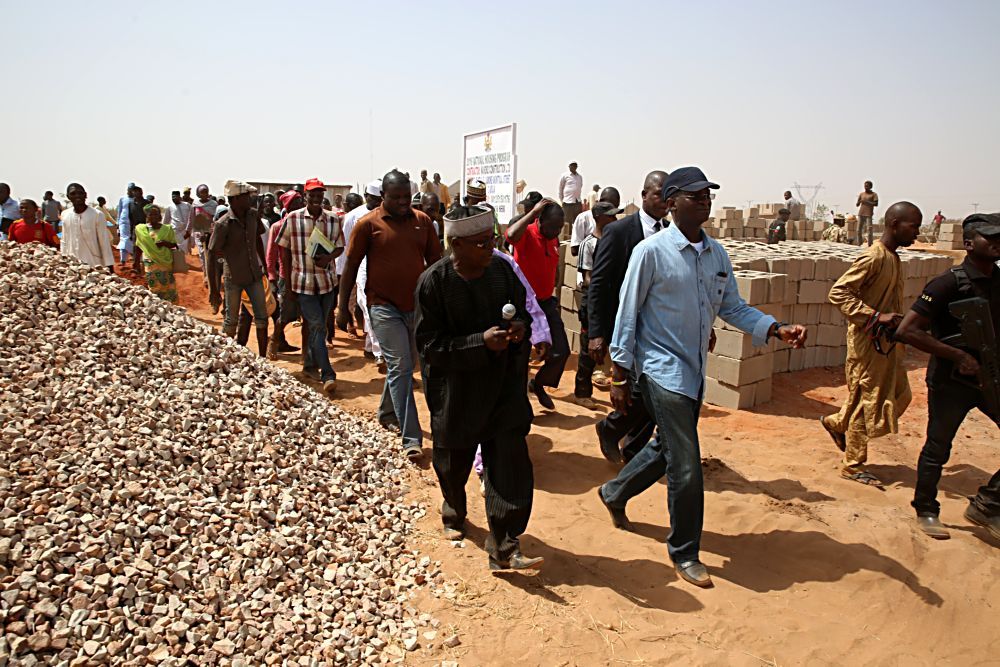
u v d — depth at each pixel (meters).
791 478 5.42
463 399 3.69
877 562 4.18
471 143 11.85
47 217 17.98
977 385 4.35
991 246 4.12
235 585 3.32
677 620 3.57
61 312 5.01
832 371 8.96
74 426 3.84
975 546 4.50
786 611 3.73
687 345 3.81
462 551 4.12
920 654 3.53
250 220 7.82
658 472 4.28
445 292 3.57
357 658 3.14
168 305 5.96
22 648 2.67
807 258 8.73
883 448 6.30
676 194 3.80
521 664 3.17
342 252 7.56
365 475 4.84
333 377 7.36
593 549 4.26
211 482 3.95
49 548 3.05
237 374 5.28
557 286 10.23
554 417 6.68
